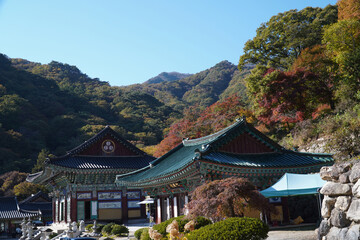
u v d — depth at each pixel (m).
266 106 46.22
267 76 45.94
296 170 23.78
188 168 21.48
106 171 43.59
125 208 44.78
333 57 45.00
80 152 47.12
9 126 130.50
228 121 61.38
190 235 12.98
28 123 135.12
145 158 49.81
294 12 64.88
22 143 121.75
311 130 37.69
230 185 15.47
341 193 11.20
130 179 34.19
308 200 26.97
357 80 39.84
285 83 44.62
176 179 24.52
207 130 62.59
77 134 137.38
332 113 40.91
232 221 12.70
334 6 64.00
